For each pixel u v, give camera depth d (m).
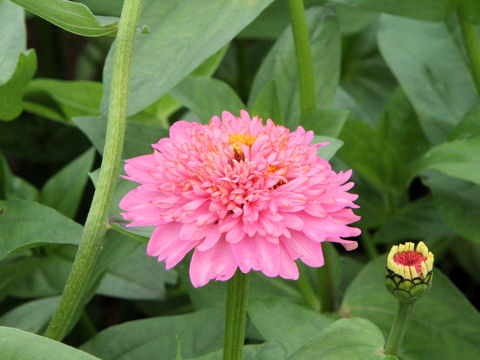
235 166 0.42
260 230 0.41
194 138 0.43
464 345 0.52
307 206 0.41
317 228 0.41
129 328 0.52
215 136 0.43
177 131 0.45
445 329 0.53
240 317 0.44
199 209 0.42
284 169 0.42
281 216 0.41
